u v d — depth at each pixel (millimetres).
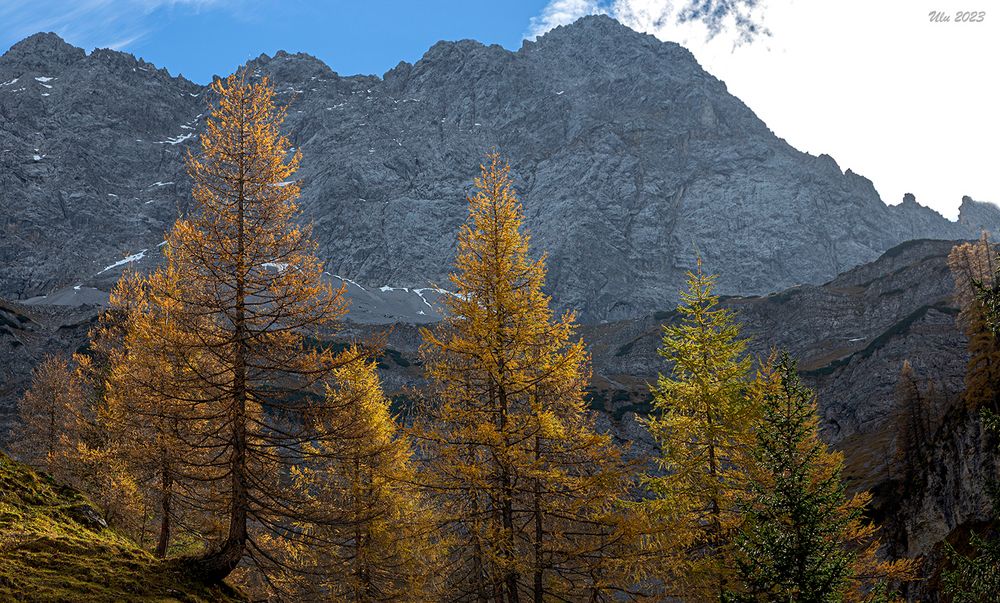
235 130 19500
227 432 19219
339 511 20250
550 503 17875
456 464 17766
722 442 19750
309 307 18984
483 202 20078
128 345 20531
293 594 20312
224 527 21578
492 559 17297
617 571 17844
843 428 125688
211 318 18875
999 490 14875
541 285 19594
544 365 18641
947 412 57656
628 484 18375
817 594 15219
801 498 16016
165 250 18656
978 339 52219
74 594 14500
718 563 17766
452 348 18750
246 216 19156
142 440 20297
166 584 16828
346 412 19312
